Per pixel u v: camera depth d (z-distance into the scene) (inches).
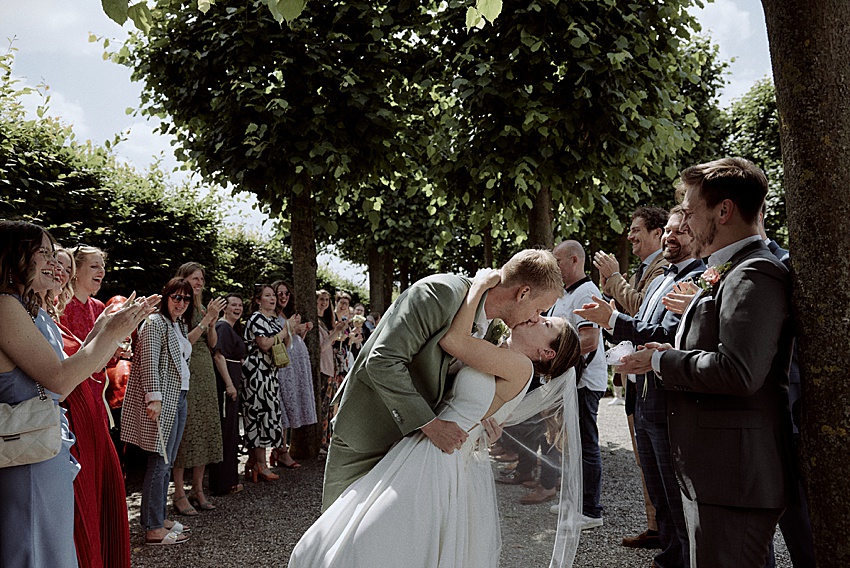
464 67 247.8
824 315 79.7
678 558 139.9
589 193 257.3
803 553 104.2
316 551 92.3
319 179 283.3
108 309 119.3
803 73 80.6
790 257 84.7
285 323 265.6
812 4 79.7
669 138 265.7
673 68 263.7
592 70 228.8
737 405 84.6
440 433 95.4
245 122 253.4
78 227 259.4
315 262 292.2
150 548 170.6
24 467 95.6
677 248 136.0
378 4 269.0
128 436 177.8
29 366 94.5
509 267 103.0
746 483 82.5
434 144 267.9
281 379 265.1
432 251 557.6
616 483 225.1
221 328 232.5
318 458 285.0
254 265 570.3
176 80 275.0
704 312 89.0
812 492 82.2
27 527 94.9
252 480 243.9
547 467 109.5
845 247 78.8
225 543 174.7
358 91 253.4
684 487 88.4
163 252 292.0
